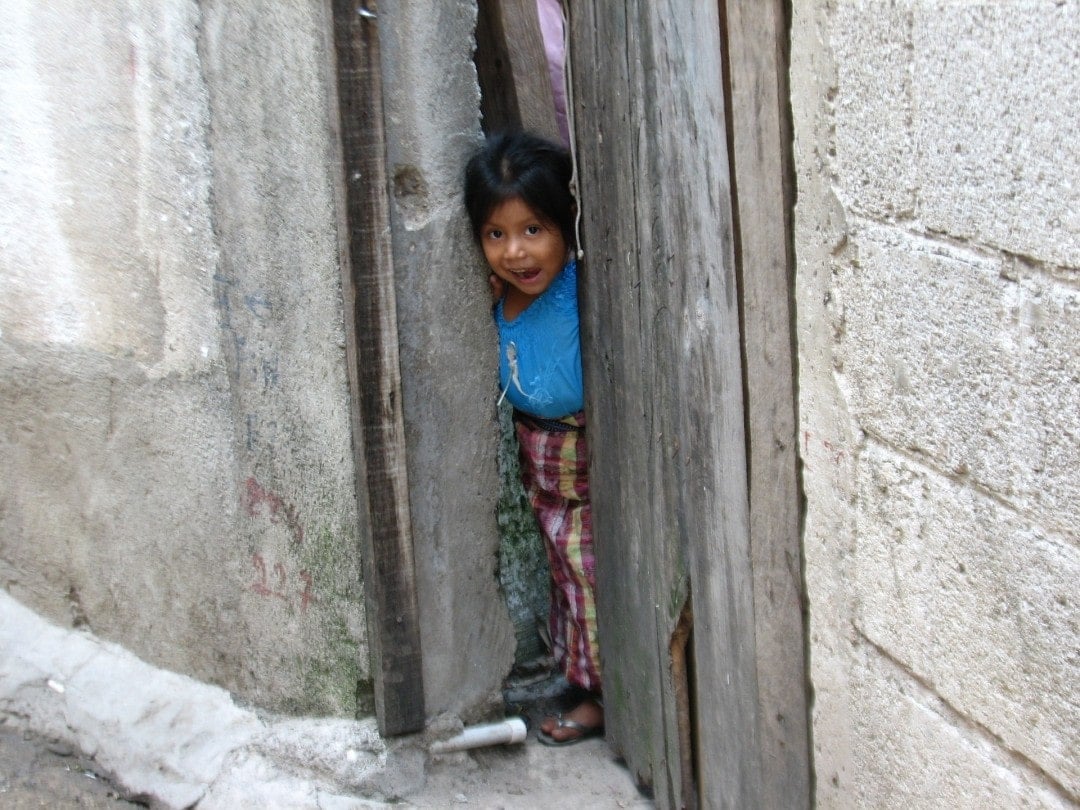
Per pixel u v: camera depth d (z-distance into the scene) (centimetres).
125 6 294
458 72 269
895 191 184
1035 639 174
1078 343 159
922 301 183
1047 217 160
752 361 221
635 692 288
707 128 221
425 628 295
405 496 283
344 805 293
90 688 343
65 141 316
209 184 289
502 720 310
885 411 195
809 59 196
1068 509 165
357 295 268
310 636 304
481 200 270
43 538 357
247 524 308
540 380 289
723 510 237
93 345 325
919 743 202
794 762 233
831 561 214
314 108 265
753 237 215
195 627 327
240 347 295
